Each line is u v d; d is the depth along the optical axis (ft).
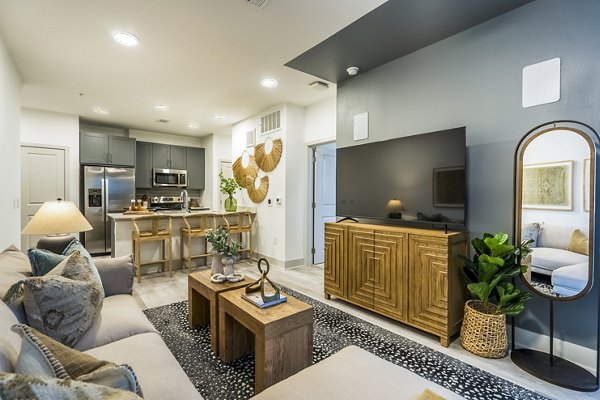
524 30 7.34
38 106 15.39
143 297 10.85
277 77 11.72
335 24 8.14
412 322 8.18
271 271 14.52
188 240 14.60
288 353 5.77
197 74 11.40
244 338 7.02
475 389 5.85
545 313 7.12
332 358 4.51
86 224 8.52
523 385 5.98
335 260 10.50
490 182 7.97
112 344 4.73
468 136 8.39
